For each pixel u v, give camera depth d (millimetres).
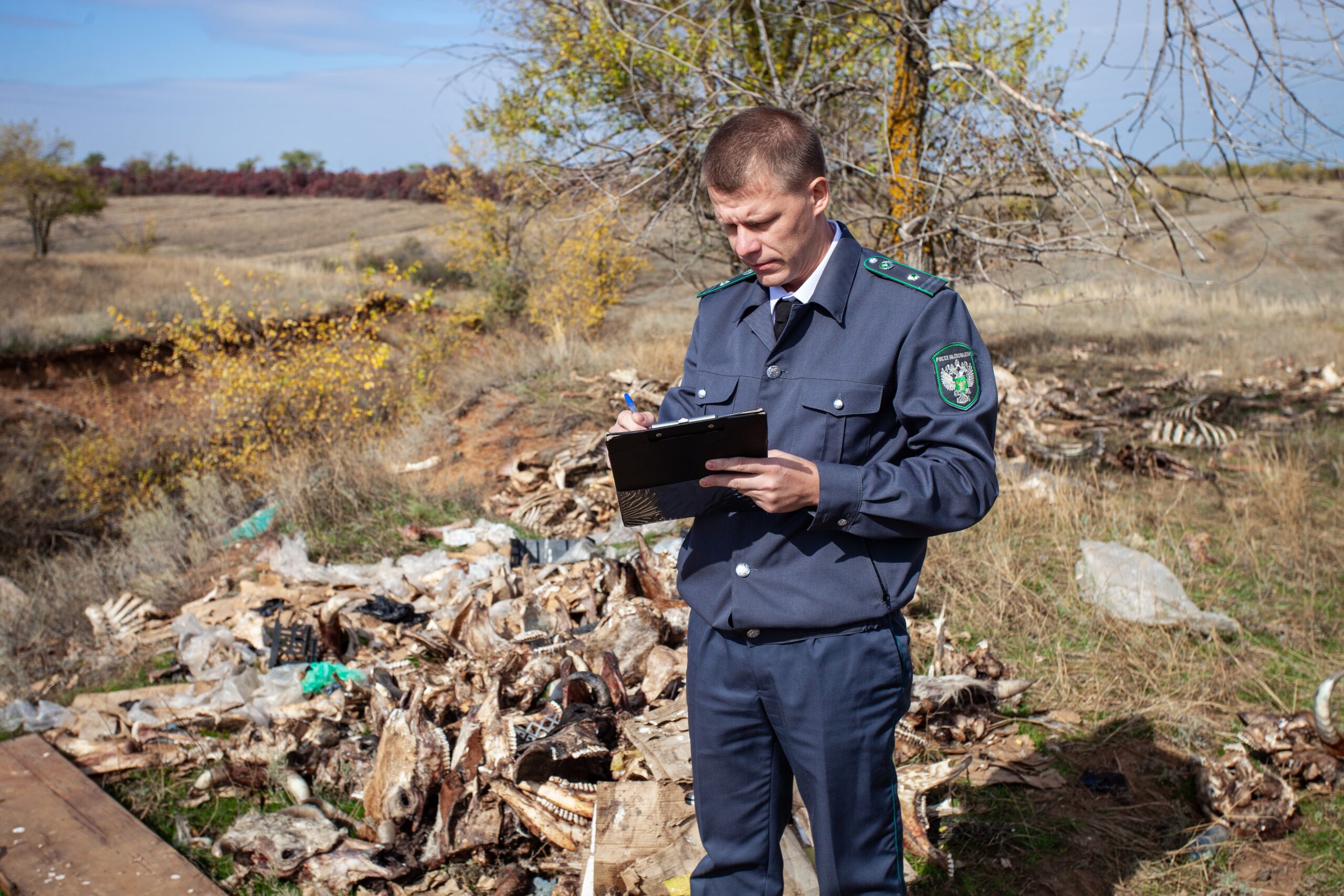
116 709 3701
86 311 16859
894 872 1869
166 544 5789
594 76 8453
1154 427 7598
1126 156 5992
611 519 5883
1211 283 5824
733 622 1804
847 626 1756
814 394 1781
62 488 8766
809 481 1646
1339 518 5488
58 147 29578
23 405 12266
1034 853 2787
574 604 4109
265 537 5633
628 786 2631
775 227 1697
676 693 3316
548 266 13625
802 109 7438
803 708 1766
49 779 3250
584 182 8242
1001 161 7027
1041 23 8398
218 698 3643
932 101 7555
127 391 13930
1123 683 3693
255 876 2764
